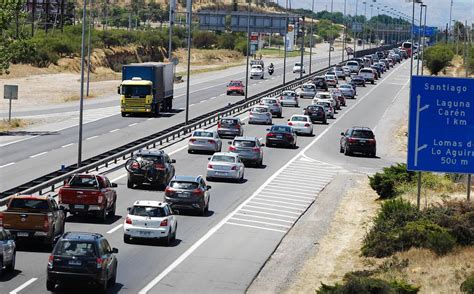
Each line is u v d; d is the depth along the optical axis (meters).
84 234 54.53
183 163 116.19
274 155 132.38
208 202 87.50
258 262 67.00
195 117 174.00
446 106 73.81
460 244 71.44
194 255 67.62
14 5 152.00
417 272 62.97
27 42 159.25
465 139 73.75
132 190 95.00
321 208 92.56
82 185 77.06
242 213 86.94
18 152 121.50
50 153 120.94
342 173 117.81
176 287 57.53
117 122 161.50
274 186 104.50
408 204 80.38
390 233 72.62
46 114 171.88
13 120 156.25
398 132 167.88
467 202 81.19
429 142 74.12
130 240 70.44
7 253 57.12
